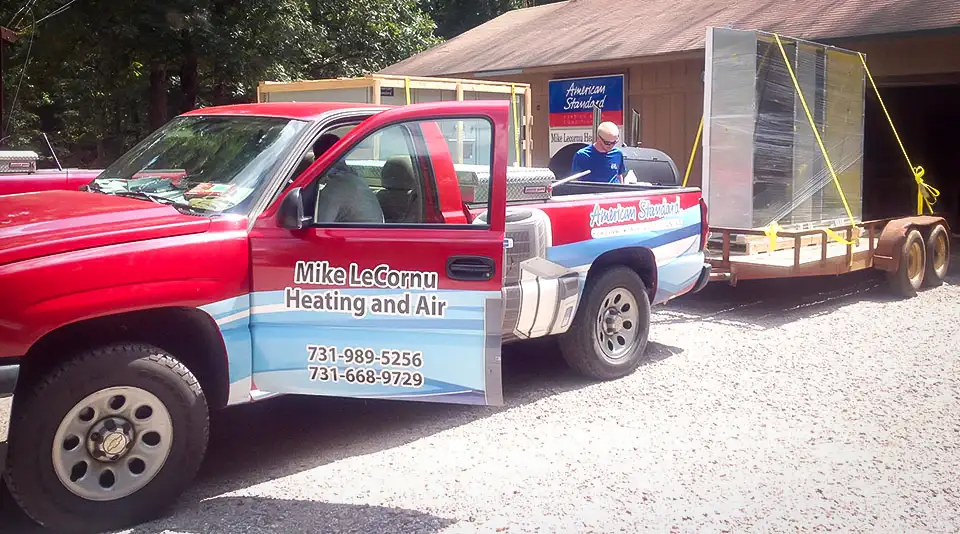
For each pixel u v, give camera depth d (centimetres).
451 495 439
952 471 474
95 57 2041
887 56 1295
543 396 606
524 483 455
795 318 868
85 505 386
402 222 490
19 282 365
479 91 1128
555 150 1664
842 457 495
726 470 475
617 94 1548
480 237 430
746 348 742
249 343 437
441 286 432
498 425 546
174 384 402
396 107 465
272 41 2042
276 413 573
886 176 1619
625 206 639
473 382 435
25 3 1850
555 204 584
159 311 411
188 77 2073
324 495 439
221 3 1983
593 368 634
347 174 474
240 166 462
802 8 1421
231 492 443
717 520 414
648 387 628
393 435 530
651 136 1509
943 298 977
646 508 426
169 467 405
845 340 771
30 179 626
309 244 437
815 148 940
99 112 2792
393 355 438
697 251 721
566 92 1628
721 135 866
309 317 440
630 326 659
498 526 405
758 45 841
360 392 443
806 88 923
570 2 2095
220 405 437
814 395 609
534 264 559
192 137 509
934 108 1591
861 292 1020
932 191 1133
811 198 942
